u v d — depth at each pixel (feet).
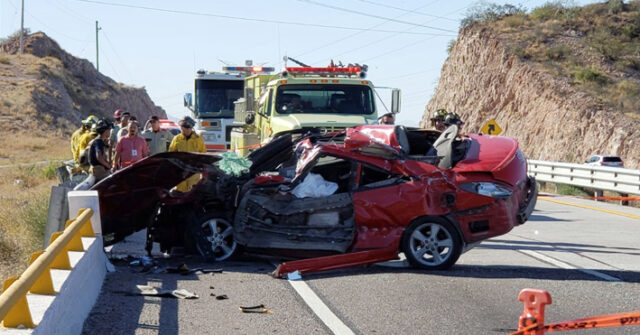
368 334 21.42
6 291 14.34
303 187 32.65
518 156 33.94
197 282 28.35
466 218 31.35
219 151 88.84
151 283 27.71
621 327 22.47
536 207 63.67
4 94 237.25
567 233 44.65
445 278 29.66
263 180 32.58
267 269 31.63
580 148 146.61
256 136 59.88
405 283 28.58
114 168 47.29
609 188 76.02
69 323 19.19
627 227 48.08
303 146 35.58
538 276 30.27
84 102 285.64
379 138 34.45
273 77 66.44
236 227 32.81
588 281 29.32
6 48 303.27
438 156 33.06
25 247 35.78
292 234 32.32
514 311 24.23
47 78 270.46
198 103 91.86
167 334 20.92
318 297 26.07
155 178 33.42
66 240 20.58
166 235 33.94
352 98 56.44
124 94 333.62
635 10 196.54
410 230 31.40
